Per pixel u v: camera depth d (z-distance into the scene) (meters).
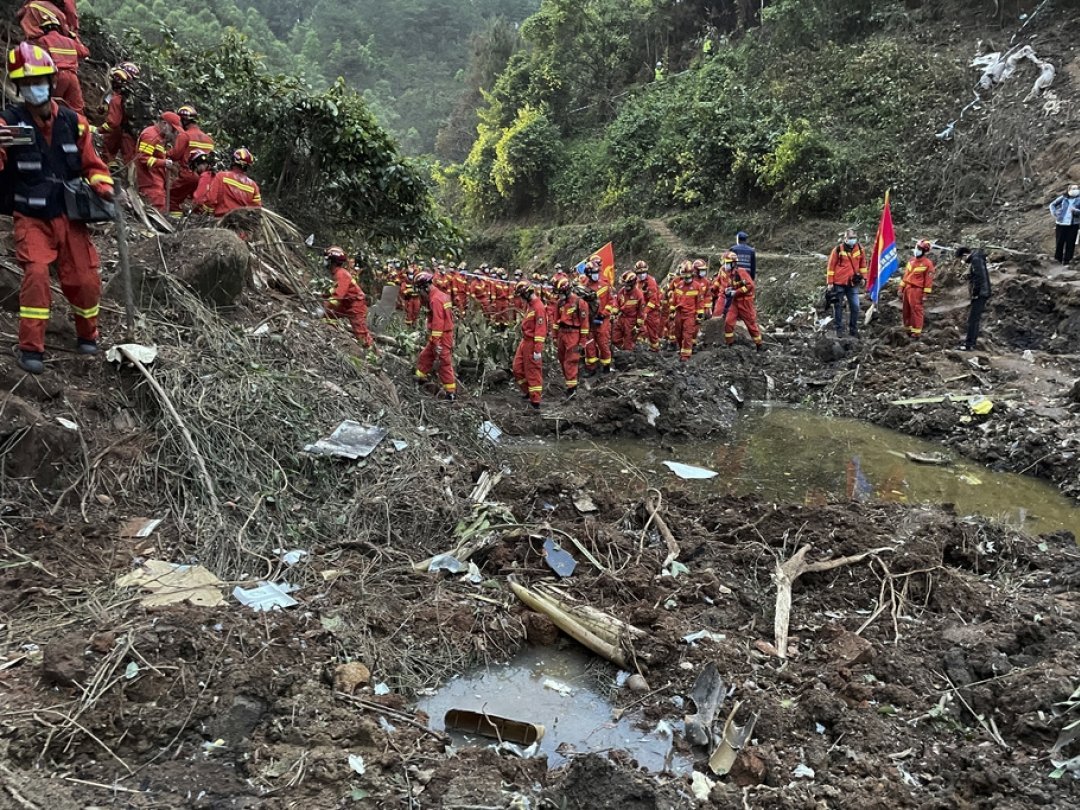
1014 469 9.31
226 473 5.71
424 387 10.05
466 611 5.14
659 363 13.23
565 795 3.50
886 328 14.52
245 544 5.24
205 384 6.25
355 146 13.95
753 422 11.47
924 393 11.70
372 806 3.35
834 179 23.06
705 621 5.24
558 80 40.25
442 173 47.59
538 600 5.28
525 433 10.33
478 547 5.88
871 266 15.34
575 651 5.13
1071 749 4.01
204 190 9.56
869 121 24.31
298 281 9.47
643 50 40.00
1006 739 4.20
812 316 17.36
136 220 8.41
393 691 4.39
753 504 7.31
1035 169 19.47
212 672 3.88
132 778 3.30
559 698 4.62
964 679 4.66
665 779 3.78
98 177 5.33
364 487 6.26
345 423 6.78
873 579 5.81
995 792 3.73
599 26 40.56
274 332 7.63
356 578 5.23
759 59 29.97
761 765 3.86
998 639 4.98
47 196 5.09
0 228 6.37
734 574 5.94
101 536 4.89
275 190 14.01
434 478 6.73
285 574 5.08
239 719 3.65
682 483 8.61
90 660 3.75
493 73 54.59
